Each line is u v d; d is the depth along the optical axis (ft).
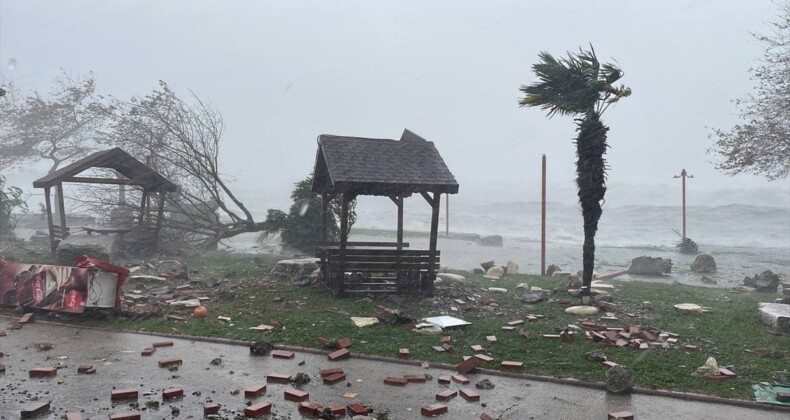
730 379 22.75
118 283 32.07
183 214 70.28
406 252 38.37
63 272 32.37
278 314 33.12
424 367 24.18
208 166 72.28
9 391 20.11
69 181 53.67
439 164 39.22
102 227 63.46
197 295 37.91
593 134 37.24
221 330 29.58
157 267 49.75
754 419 19.15
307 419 18.04
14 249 58.08
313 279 42.42
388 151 39.42
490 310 34.91
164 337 28.68
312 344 27.12
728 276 59.31
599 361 24.89
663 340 28.37
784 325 29.86
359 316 32.76
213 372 22.94
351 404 18.99
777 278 48.70
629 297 40.47
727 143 68.74
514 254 77.87
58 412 18.19
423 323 30.86
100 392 20.21
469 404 19.93
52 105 103.55
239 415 18.20
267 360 24.93
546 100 38.11
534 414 19.16
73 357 24.71
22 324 30.66
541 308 35.86
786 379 22.41
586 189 37.42
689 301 39.40
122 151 54.49
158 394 20.11
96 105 83.25
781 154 64.59
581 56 37.63
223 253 65.51
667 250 87.20
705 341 28.14
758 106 65.51
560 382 22.57
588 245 37.42
